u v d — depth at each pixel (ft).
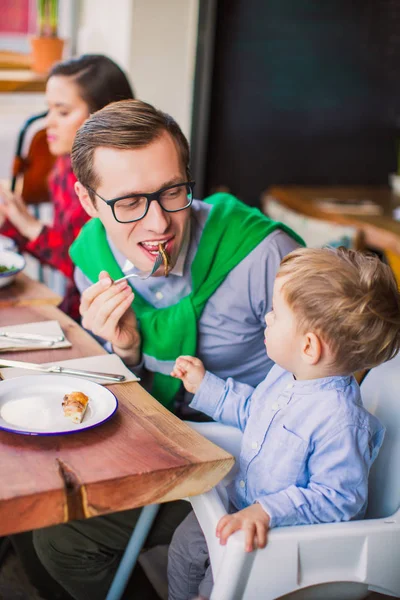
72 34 12.53
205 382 5.02
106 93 7.63
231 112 12.51
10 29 12.41
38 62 11.84
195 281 5.35
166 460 3.66
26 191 9.29
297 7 12.27
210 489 3.92
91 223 5.90
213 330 5.47
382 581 4.10
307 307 4.22
